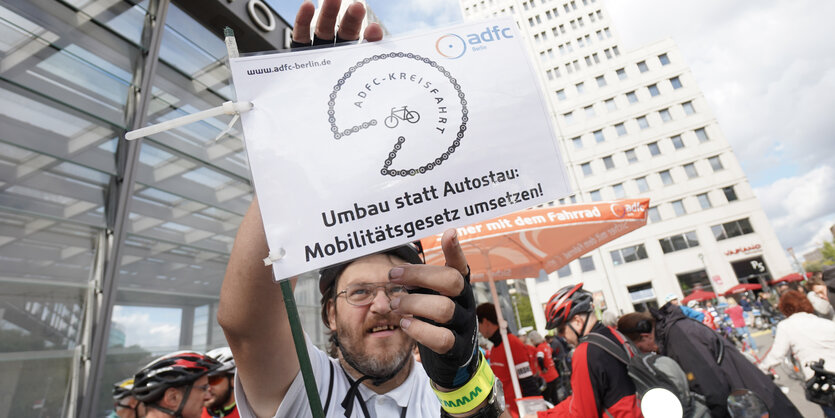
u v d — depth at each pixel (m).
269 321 0.88
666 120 33.72
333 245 0.79
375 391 1.04
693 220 31.22
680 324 2.73
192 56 4.94
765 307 18.03
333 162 0.84
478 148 0.90
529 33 40.31
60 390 2.94
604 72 36.41
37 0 3.44
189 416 1.53
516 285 39.88
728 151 31.48
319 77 0.88
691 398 1.71
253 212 0.88
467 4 44.53
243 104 0.81
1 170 2.96
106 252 3.46
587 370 1.74
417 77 0.92
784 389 4.89
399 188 0.85
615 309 30.55
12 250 2.88
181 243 4.14
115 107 3.86
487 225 2.95
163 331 3.78
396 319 0.96
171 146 4.27
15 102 3.14
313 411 0.69
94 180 3.55
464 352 0.69
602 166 34.59
